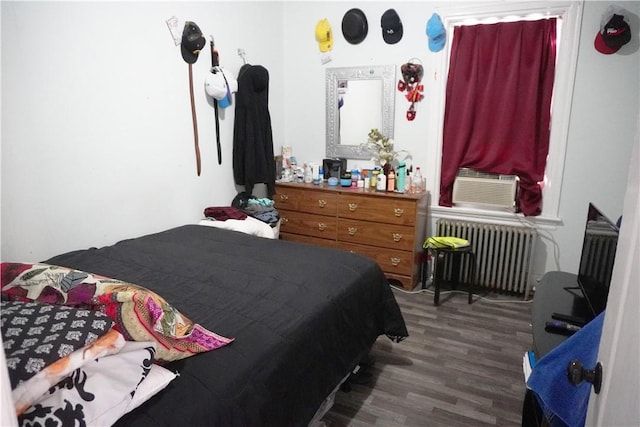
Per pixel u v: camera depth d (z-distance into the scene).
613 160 2.80
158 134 2.57
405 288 3.25
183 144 2.77
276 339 1.36
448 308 2.98
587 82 2.77
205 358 1.22
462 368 2.26
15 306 0.97
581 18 2.69
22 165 1.88
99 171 2.23
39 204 1.97
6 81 1.79
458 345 2.49
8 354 0.83
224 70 2.93
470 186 3.22
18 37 1.81
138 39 2.36
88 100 2.13
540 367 1.14
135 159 2.44
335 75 3.55
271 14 3.49
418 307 2.99
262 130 3.32
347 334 1.76
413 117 3.33
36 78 1.89
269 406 1.23
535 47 2.86
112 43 2.22
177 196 2.78
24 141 1.88
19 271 1.13
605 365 0.78
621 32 2.54
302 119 3.80
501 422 1.86
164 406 1.04
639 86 2.64
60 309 0.98
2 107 1.79
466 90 3.10
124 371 0.97
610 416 0.73
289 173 3.75
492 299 3.13
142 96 2.43
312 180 3.63
